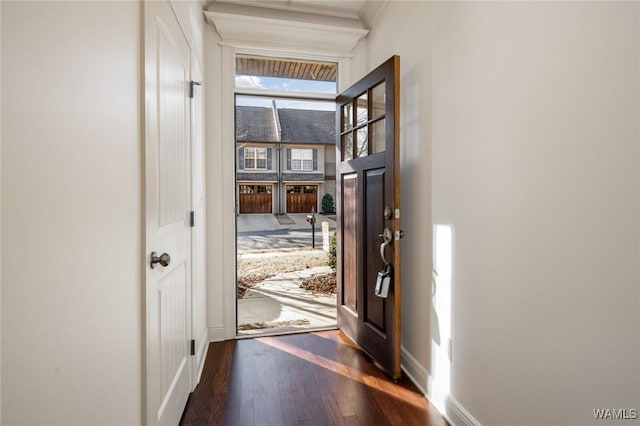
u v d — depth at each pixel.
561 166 1.10
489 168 1.44
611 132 0.94
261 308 3.61
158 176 1.32
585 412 1.03
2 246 0.52
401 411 1.79
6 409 0.52
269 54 2.81
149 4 1.19
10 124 0.53
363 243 2.43
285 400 1.87
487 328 1.46
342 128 2.83
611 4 0.94
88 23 0.77
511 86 1.31
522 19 1.25
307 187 16.77
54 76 0.65
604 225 0.97
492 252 1.43
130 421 1.04
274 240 9.69
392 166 2.03
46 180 0.62
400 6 2.28
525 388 1.26
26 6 0.57
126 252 1.01
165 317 1.42
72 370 0.70
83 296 0.75
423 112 1.99
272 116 16.30
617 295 0.94
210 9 2.56
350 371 2.20
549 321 1.15
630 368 0.91
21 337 0.56
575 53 1.04
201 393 1.94
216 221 2.68
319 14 2.77
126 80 1.01
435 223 1.88
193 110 2.00
